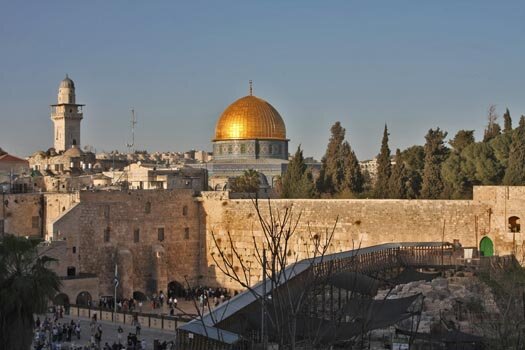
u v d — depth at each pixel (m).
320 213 118.56
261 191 161.25
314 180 168.12
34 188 148.50
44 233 124.81
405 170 143.62
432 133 144.88
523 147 125.19
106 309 102.69
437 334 58.41
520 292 65.94
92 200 121.00
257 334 48.47
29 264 63.34
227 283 127.12
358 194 141.88
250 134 189.38
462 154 137.25
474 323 61.19
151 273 126.19
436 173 137.50
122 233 123.75
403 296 71.06
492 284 71.19
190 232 130.62
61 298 112.19
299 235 119.88
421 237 111.88
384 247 92.56
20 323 59.16
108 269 121.94
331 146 174.00
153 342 83.50
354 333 43.75
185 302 121.94
